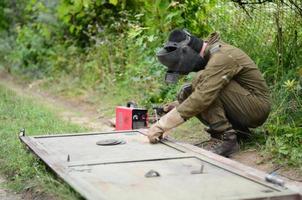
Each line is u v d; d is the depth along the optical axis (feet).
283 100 21.08
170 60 18.48
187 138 22.40
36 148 17.37
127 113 20.66
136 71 31.07
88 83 36.86
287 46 23.15
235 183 13.52
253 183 13.52
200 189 13.05
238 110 18.97
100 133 19.66
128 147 17.47
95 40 38.32
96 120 28.17
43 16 43.60
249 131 20.45
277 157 18.56
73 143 18.12
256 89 19.08
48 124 25.23
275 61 23.54
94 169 14.82
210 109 18.98
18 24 49.65
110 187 13.23
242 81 19.02
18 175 18.04
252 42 25.07
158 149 17.20
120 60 34.78
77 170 14.70
